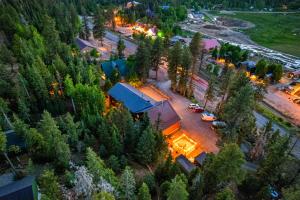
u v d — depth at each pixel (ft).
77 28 365.61
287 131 191.83
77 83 179.42
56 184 91.30
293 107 234.17
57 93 172.86
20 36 240.53
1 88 161.27
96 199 73.46
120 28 464.24
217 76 273.75
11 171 116.37
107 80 207.92
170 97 225.97
